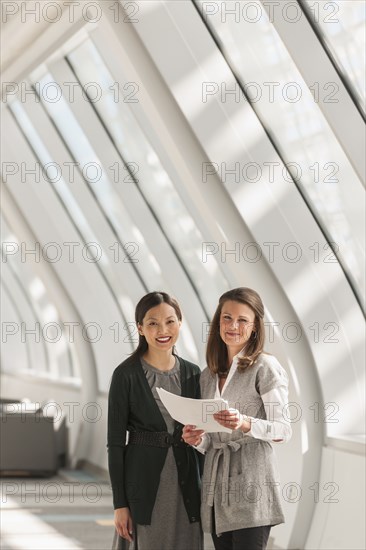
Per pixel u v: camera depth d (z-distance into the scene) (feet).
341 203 21.45
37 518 29.32
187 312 33.24
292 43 18.99
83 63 30.99
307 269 22.62
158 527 13.99
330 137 20.53
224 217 22.20
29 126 37.99
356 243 21.91
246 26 20.97
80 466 41.34
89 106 32.24
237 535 13.62
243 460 13.74
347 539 21.61
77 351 41.37
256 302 14.32
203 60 21.57
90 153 35.01
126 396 14.34
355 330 23.32
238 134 21.83
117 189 32.71
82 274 40.34
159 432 14.20
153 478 14.05
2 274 54.85
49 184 39.27
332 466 22.88
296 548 23.35
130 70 21.86
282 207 22.26
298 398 23.18
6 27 28.63
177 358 14.88
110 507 31.45
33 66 31.86
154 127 22.36
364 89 18.95
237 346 14.48
